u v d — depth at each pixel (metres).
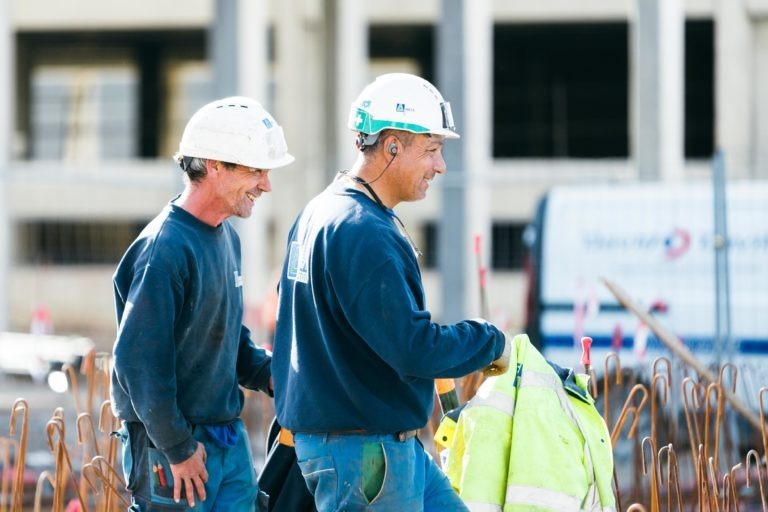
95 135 102.88
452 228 51.06
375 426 12.41
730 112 73.38
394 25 93.81
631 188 33.97
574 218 34.25
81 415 15.84
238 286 13.68
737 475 21.02
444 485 13.10
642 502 18.72
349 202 12.42
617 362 17.11
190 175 13.07
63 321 65.38
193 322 13.03
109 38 101.25
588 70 101.50
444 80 54.28
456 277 50.84
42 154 102.62
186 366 13.16
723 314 30.09
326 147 70.62
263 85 58.56
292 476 14.12
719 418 16.55
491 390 13.71
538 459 13.20
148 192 77.31
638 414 16.72
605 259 33.84
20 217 76.38
